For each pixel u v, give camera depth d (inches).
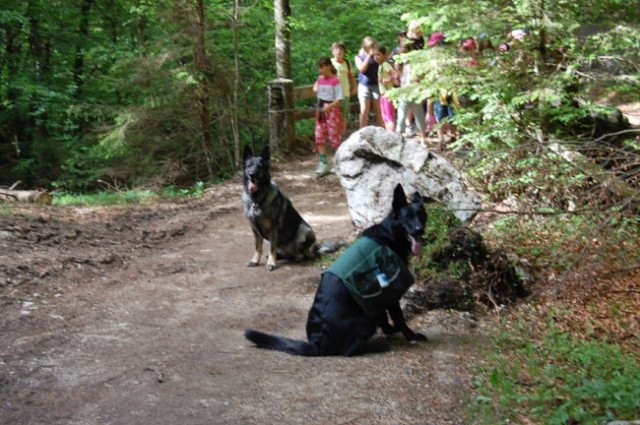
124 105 565.6
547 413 158.1
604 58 295.1
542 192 295.1
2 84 657.6
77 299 251.3
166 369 189.3
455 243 247.1
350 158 318.7
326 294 199.8
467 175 323.3
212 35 543.5
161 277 284.0
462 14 298.0
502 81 298.8
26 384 178.5
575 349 195.3
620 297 237.9
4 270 264.1
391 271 198.5
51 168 613.9
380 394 171.8
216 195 452.8
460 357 196.2
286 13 554.9
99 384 179.2
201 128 523.2
